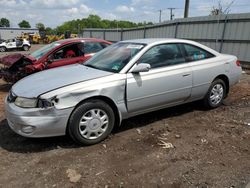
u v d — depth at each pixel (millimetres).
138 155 3754
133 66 4328
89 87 3881
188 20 15734
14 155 3777
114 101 4133
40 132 3691
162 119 5094
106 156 3729
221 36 13672
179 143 4105
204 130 4586
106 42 8180
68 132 3898
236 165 3484
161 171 3359
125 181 3160
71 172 3334
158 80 4508
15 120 3740
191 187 3049
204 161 3586
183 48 5016
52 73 4523
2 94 7309
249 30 12242
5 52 30172
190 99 5168
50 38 53188
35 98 3678
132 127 4719
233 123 4891
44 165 3510
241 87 7688
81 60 7398
